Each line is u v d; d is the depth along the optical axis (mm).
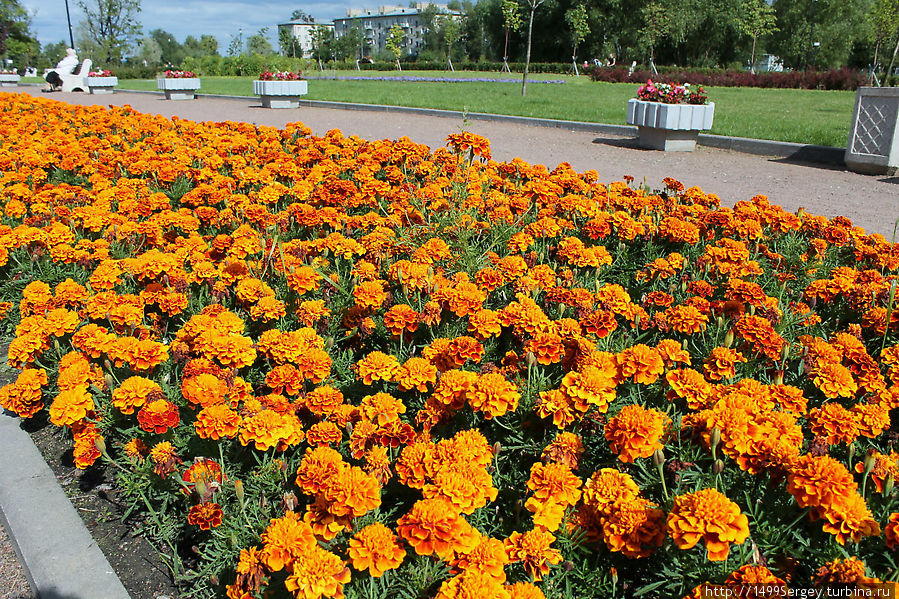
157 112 18812
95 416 3105
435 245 4285
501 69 55312
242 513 2516
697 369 3424
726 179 9289
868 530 2018
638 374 2760
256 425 2568
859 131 9812
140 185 6711
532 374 3121
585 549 2260
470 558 2002
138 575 2590
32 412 3230
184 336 3414
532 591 1914
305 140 8508
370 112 18484
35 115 11727
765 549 2193
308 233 5488
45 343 3523
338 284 4188
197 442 2910
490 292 3988
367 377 2840
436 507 2004
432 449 2330
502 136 13234
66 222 5500
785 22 59156
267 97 20234
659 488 2451
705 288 4027
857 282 4148
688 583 2115
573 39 55500
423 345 3629
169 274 4105
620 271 4812
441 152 6992
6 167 7215
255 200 6008
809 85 32719
